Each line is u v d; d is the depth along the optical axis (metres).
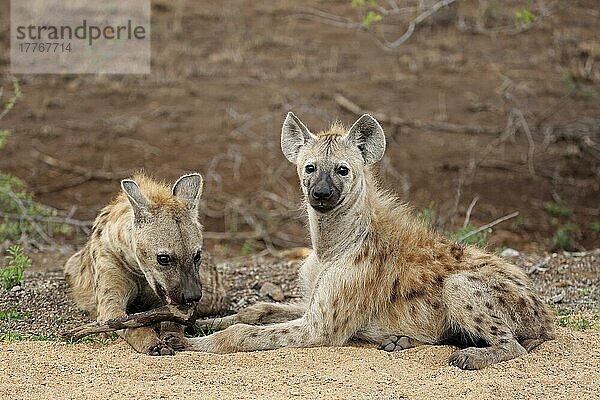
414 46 20.89
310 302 8.39
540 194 15.64
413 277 8.13
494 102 18.16
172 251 7.92
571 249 13.83
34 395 6.85
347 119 17.23
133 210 8.07
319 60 20.16
